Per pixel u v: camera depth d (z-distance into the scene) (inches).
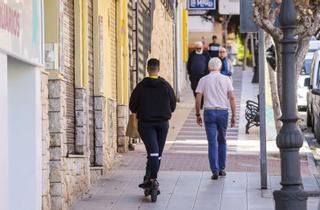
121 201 929.5
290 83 675.4
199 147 1453.0
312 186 1030.4
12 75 751.7
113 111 1227.9
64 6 895.7
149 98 921.5
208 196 962.7
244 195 967.6
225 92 1080.2
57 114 832.3
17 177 754.2
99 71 1095.6
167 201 932.6
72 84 958.4
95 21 1092.5
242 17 985.5
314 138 1647.4
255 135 1631.4
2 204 629.3
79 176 936.9
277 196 674.8
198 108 1091.9
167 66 2249.0
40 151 768.3
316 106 1619.1
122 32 1325.0
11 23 639.8
